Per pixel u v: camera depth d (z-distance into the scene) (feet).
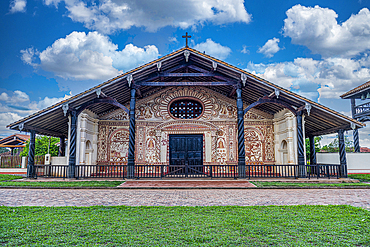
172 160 59.52
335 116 46.50
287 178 47.96
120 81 46.98
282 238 15.84
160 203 27.43
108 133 60.54
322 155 70.74
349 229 17.66
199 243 14.94
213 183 42.09
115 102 48.24
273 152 60.75
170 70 50.39
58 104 44.80
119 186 38.58
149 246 14.48
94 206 24.75
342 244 14.83
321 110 46.39
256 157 60.59
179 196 31.76
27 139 121.90
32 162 48.91
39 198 30.19
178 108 62.34
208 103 61.67
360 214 21.77
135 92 51.44
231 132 60.59
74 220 19.71
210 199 29.73
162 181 44.65
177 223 19.07
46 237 15.89
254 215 21.39
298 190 37.04
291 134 53.72
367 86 69.97
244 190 36.91
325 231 17.22
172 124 60.54
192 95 61.77
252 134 61.36
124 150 60.08
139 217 20.75
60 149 68.08
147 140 60.29
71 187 38.22
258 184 40.60
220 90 61.31
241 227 18.04
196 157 59.82
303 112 50.29
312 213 22.08
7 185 39.04
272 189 38.06
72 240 15.31
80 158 51.49
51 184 40.14
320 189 38.22
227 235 16.35
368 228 17.79
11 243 14.79
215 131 60.34
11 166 69.62
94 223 18.97
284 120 56.39
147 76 49.34
